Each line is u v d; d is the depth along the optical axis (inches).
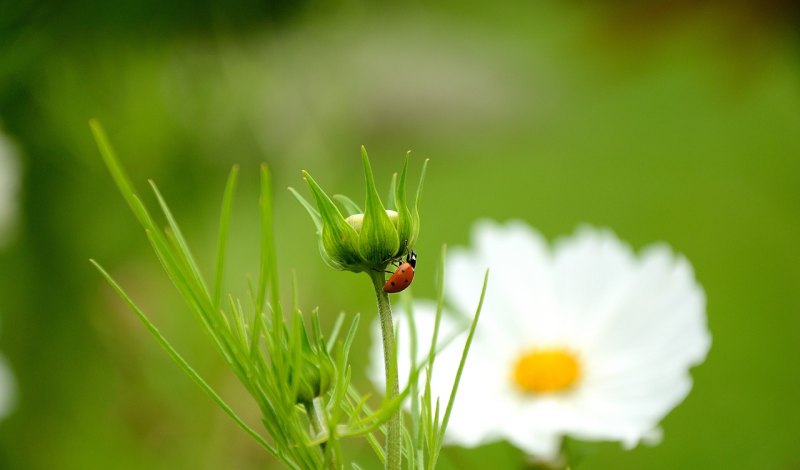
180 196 23.9
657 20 24.5
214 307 10.3
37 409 22.4
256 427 21.8
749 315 27.8
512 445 15.6
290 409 10.6
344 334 23.3
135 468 21.9
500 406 16.8
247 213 24.1
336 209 10.7
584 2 25.0
